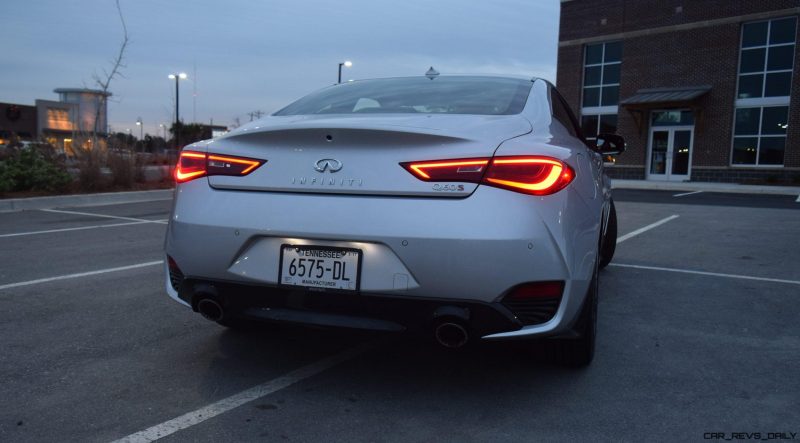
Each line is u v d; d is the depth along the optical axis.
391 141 2.49
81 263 5.73
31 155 12.18
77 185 12.74
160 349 3.37
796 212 11.28
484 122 2.71
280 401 2.71
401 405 2.68
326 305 2.55
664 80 25.91
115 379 2.94
